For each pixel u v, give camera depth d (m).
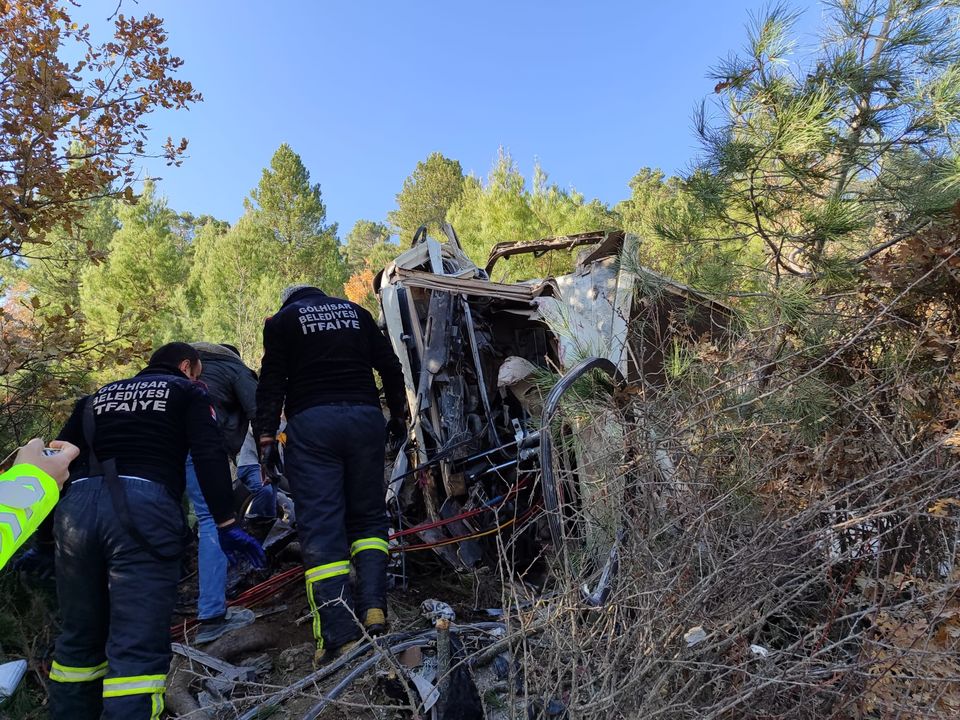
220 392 3.92
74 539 2.26
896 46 3.53
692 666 2.16
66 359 4.39
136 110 4.49
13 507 1.50
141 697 2.19
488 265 5.42
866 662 2.04
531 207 10.80
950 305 3.05
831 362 3.21
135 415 2.46
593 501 2.97
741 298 3.82
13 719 2.56
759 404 3.13
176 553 2.39
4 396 4.36
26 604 3.29
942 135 3.47
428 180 35.12
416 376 4.28
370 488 3.04
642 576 2.42
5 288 5.93
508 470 4.12
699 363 3.34
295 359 3.09
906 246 3.13
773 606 2.44
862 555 2.56
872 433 2.90
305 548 2.86
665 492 2.72
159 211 18.09
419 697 2.43
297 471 2.95
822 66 3.54
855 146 3.49
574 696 2.04
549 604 2.43
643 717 1.97
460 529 3.91
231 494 2.65
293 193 30.97
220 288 20.31
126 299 16.25
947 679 2.01
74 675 2.31
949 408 2.76
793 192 3.65
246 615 3.39
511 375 4.01
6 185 3.91
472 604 3.62
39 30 4.02
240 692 2.79
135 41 4.36
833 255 3.51
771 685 2.17
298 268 26.42
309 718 2.38
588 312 4.04
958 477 2.50
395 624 3.28
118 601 2.25
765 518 2.60
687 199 3.97
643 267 3.97
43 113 3.95
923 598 2.21
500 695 2.55
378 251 20.48
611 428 3.19
